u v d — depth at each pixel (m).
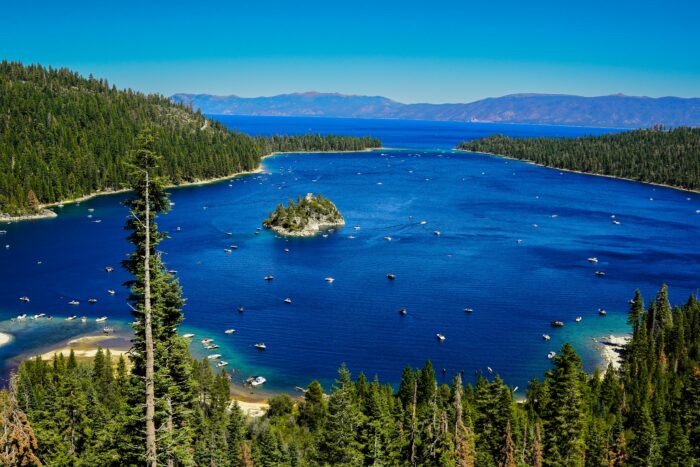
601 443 75.38
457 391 65.81
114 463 52.12
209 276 187.00
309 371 123.50
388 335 142.38
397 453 63.31
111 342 133.25
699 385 90.00
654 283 187.12
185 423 46.16
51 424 64.50
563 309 162.25
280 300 165.50
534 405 98.38
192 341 136.62
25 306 156.50
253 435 86.06
